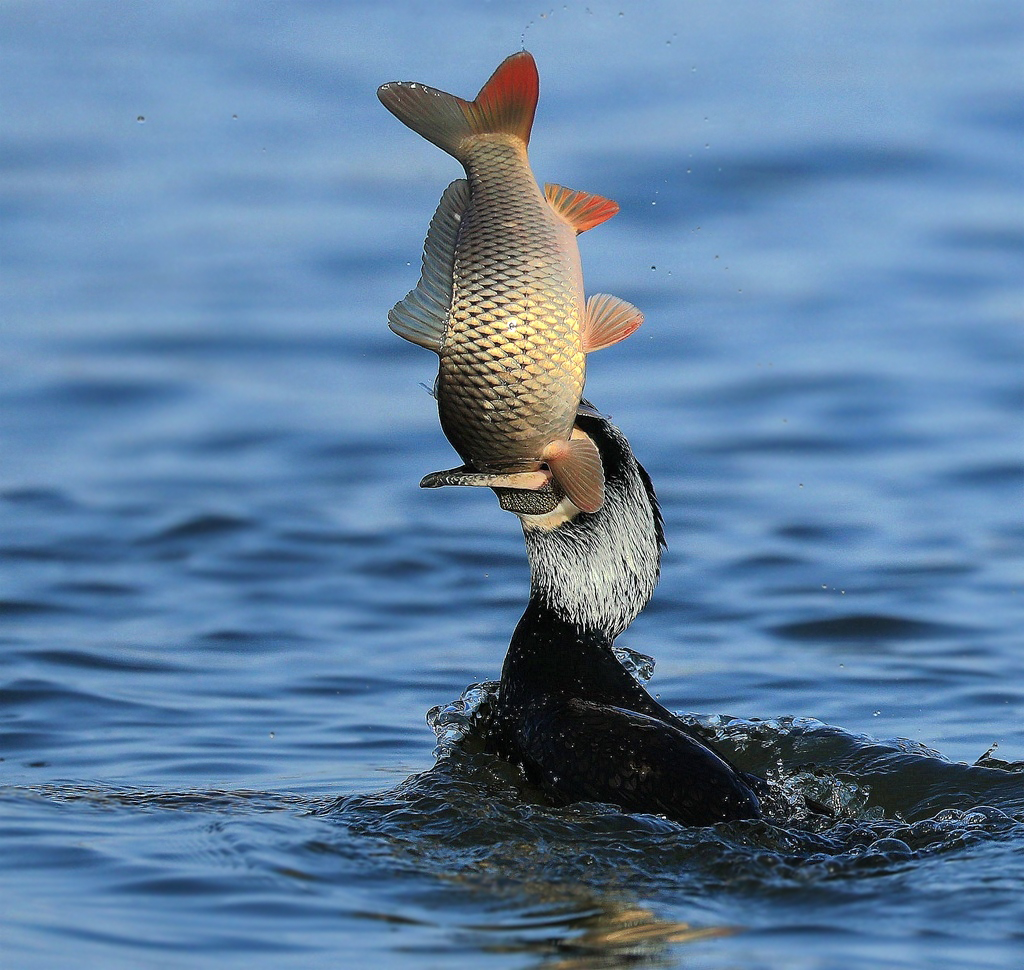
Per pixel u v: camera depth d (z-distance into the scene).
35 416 47.72
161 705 29.95
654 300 54.19
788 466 43.84
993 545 38.69
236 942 18.67
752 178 62.69
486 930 19.14
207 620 34.94
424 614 35.53
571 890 20.33
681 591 36.31
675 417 46.81
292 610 35.69
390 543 39.50
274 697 30.58
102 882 20.47
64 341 52.88
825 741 26.70
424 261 21.22
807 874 20.66
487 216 20.17
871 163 64.31
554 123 66.00
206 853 21.55
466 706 27.02
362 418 47.72
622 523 24.81
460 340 20.06
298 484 43.31
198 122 70.38
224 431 46.94
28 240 60.69
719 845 21.38
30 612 35.06
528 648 25.05
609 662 24.89
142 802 24.17
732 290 55.16
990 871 20.77
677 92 69.38
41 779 25.64
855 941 18.70
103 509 41.44
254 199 63.59
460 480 20.58
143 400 48.94
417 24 75.75
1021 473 43.03
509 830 22.02
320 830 22.50
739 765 26.27
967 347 51.28
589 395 48.19
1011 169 64.12
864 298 54.88
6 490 42.53
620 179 61.53
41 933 18.81
